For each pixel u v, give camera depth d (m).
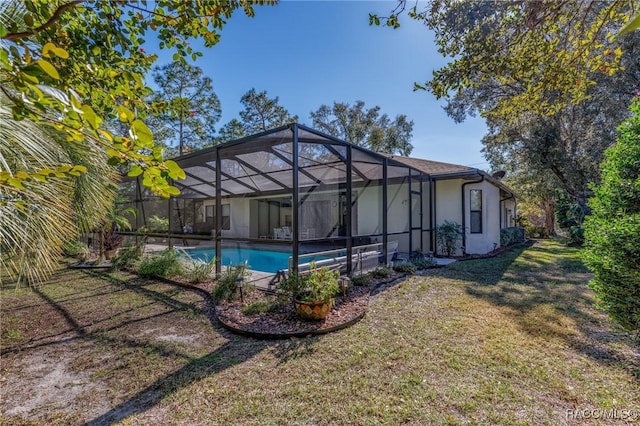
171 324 4.43
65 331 4.20
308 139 6.21
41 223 2.34
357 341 3.78
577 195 13.88
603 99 10.81
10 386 2.91
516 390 2.77
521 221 22.36
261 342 3.79
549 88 3.00
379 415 2.45
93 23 1.89
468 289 6.12
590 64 2.87
